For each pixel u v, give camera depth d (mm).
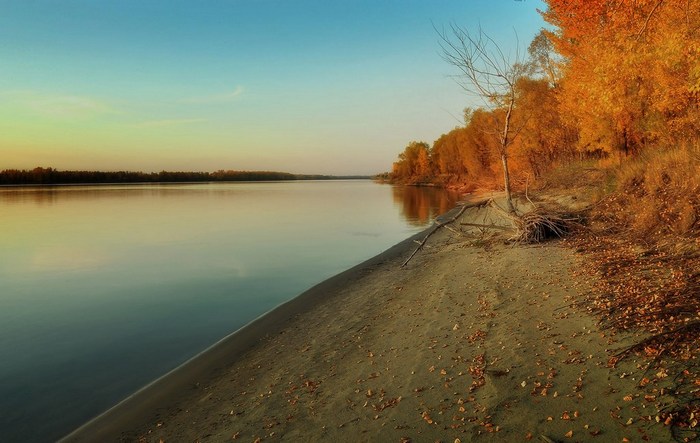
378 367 6520
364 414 5219
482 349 6270
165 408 6465
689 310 5566
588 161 23781
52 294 14148
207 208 49000
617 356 5020
